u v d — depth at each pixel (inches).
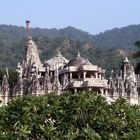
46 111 1942.7
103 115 1940.2
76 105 1948.8
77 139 1845.5
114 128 1920.5
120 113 1983.3
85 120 1931.6
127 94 7416.3
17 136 1809.8
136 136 1838.1
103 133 1873.8
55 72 7401.6
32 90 7022.6
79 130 1902.1
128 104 2043.6
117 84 7465.6
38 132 1877.5
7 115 1929.1
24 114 1895.9
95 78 7337.6
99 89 7135.8
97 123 1923.0
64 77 7421.3
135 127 1941.4
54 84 7126.0
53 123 1920.5
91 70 7519.7
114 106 1996.8
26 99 1982.0
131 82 7618.1
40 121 1902.1
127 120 1959.9
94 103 1977.1
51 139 1838.1
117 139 1833.2
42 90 7032.5
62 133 1881.2
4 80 7367.1
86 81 7106.3
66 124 1905.8
